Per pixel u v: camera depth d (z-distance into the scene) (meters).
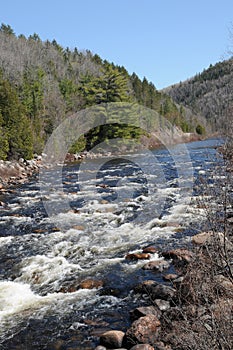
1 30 95.12
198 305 4.17
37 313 5.41
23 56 70.75
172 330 4.24
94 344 4.57
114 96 34.00
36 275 6.78
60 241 8.77
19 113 27.53
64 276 6.71
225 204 4.16
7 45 75.56
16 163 25.03
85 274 6.73
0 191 16.47
